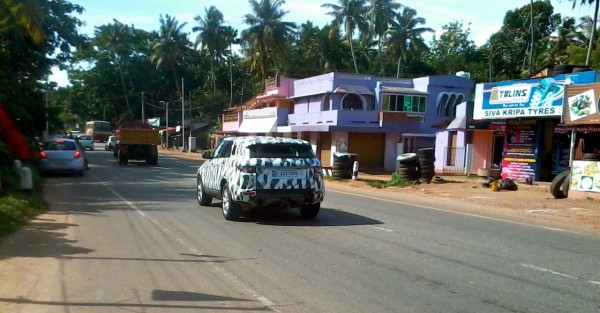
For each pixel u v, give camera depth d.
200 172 13.73
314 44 62.75
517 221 12.66
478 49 70.88
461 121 30.00
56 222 10.75
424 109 37.62
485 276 7.03
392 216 12.72
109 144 56.88
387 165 36.69
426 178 23.03
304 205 11.27
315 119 38.00
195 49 73.81
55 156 22.44
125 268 7.16
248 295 6.03
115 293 6.05
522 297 6.10
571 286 6.59
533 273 7.23
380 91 36.78
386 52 59.34
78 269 7.07
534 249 8.95
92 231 9.85
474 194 19.12
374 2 52.41
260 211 12.91
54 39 30.70
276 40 55.47
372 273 7.07
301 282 6.59
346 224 11.21
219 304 5.69
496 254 8.45
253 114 49.19
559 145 23.92
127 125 33.16
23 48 27.30
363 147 36.31
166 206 13.55
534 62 52.91
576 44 48.88
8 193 12.95
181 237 9.41
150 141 32.78
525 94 21.73
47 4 28.69
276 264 7.50
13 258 7.61
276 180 10.88
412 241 9.41
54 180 21.00
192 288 6.28
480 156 30.30
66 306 5.58
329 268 7.31
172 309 5.52
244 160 10.91
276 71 61.91
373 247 8.80
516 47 62.16
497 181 20.53
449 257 8.14
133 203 14.09
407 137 37.09
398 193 19.75
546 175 23.34
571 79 19.88
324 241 9.25
